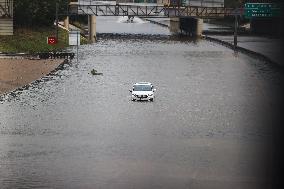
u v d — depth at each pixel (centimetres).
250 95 10912
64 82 12175
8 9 18175
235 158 6606
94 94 10788
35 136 7581
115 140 7412
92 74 13450
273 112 9250
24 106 9519
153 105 9812
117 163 6450
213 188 5688
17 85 11662
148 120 8606
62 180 5894
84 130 7931
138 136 7625
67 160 6550
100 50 19512
